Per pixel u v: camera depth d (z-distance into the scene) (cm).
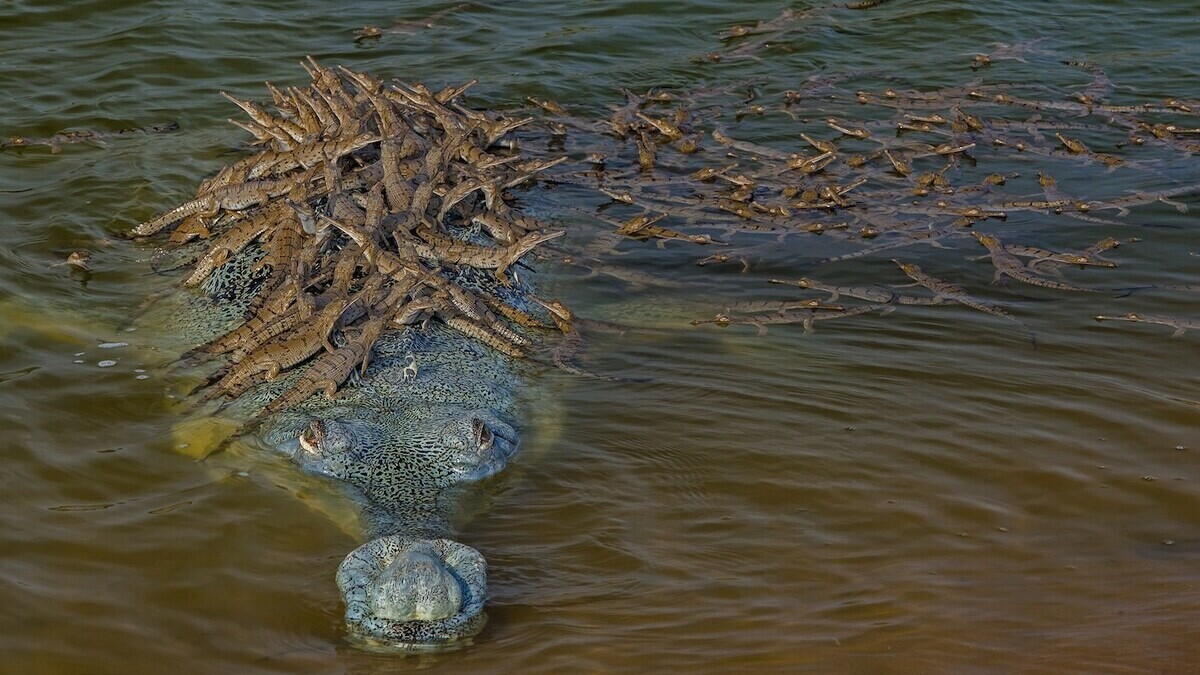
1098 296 872
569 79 1278
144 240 923
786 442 694
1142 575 586
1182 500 643
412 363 732
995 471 668
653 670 520
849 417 720
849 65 1345
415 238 852
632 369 778
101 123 1109
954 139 1159
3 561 577
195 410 708
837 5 1498
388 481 634
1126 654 530
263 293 799
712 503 639
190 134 1100
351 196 888
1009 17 1461
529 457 675
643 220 978
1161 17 1458
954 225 993
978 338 815
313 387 702
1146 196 1036
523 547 601
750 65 1339
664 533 614
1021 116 1216
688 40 1398
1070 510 635
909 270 909
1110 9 1484
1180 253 938
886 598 567
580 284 899
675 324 838
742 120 1212
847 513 632
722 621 551
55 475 646
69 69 1209
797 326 834
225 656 525
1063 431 705
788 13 1470
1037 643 538
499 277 854
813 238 976
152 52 1250
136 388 732
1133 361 782
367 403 696
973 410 727
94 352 771
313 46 1305
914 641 538
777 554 599
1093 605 564
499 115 1134
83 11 1332
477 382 732
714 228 993
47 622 539
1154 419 716
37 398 714
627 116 1187
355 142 918
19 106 1129
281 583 571
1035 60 1346
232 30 1322
